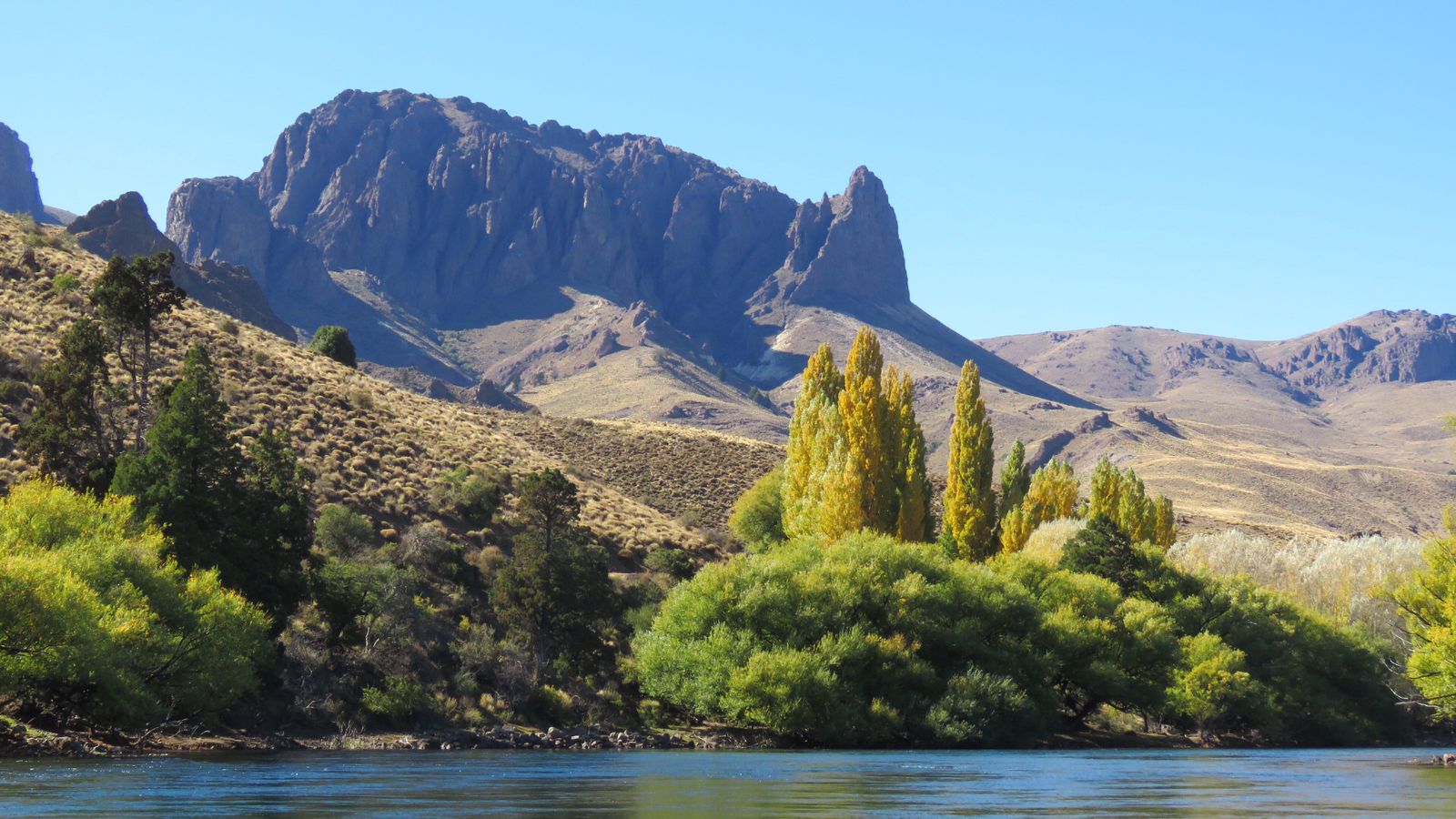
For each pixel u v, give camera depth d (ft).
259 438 202.49
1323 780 150.00
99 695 147.43
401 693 192.54
